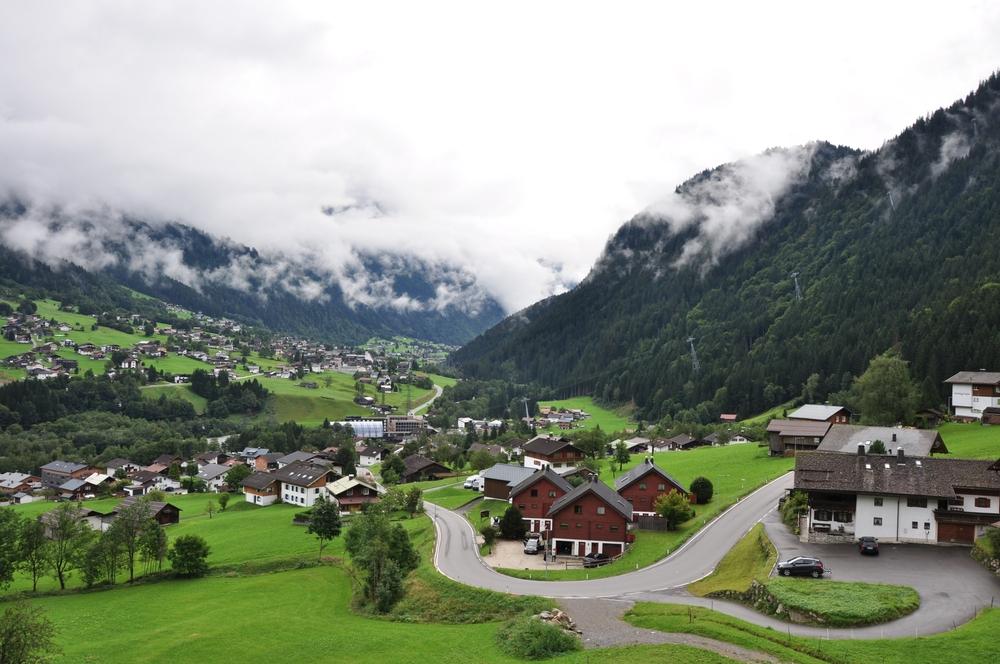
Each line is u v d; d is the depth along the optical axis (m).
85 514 157.88
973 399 158.00
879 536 82.06
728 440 198.75
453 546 100.69
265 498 172.88
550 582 78.88
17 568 102.69
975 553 75.12
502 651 60.66
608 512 93.38
